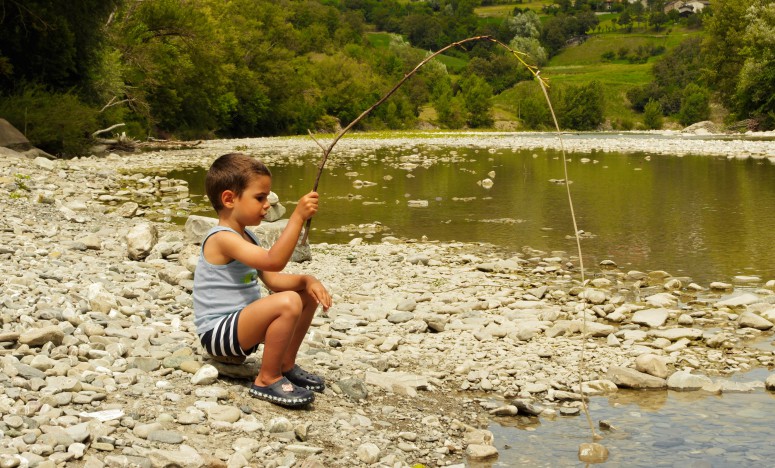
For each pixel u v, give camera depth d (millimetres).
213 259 4316
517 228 12500
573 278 8930
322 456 3707
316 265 9266
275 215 11828
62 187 15102
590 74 157125
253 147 35844
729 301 7609
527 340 6367
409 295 7789
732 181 19344
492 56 146125
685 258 10031
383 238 11562
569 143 38938
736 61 52812
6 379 3904
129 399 3945
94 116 26719
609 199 16016
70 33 27141
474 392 5145
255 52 66000
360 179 20188
